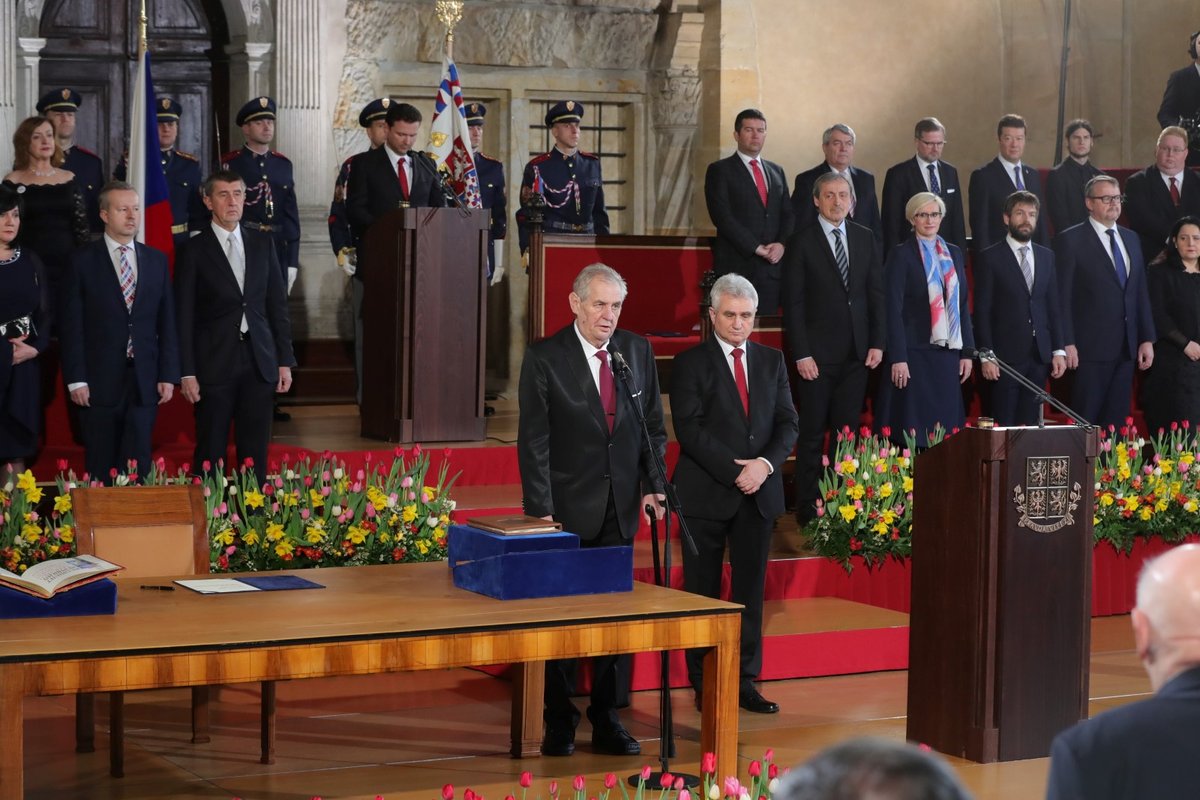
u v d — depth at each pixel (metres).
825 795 1.63
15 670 4.29
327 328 12.96
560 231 11.55
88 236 9.32
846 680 7.80
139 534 6.04
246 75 13.02
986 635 6.31
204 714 6.50
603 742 6.47
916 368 9.51
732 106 14.65
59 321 8.22
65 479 7.98
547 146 14.43
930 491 6.53
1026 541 6.32
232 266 8.52
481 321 10.01
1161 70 15.17
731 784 4.35
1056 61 15.48
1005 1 15.70
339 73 13.34
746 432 6.94
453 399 9.96
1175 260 10.71
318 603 5.09
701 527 6.94
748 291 6.94
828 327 9.28
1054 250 10.62
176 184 11.20
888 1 15.31
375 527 7.73
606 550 5.31
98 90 12.89
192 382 8.40
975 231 11.06
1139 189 11.41
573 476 6.36
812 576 8.71
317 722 6.86
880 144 15.39
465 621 4.82
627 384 6.05
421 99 13.84
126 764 6.17
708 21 14.65
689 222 14.81
